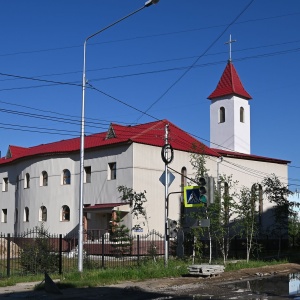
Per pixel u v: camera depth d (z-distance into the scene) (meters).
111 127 39.34
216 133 51.38
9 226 49.91
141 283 19.28
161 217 37.47
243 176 45.47
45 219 43.28
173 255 35.88
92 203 39.19
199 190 21.75
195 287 18.19
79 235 21.45
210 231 28.42
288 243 46.47
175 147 39.03
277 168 49.50
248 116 52.00
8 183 50.88
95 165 39.56
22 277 20.56
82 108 22.48
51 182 43.12
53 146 46.47
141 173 36.84
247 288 17.88
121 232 32.09
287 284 19.22
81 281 18.84
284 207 35.19
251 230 30.16
